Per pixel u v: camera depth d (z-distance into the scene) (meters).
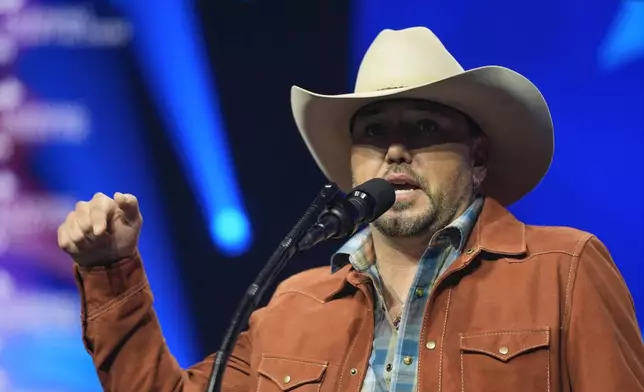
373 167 6.40
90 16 12.34
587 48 10.91
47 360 12.10
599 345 5.62
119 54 12.30
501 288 6.04
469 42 11.35
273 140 11.98
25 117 12.40
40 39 12.41
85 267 6.21
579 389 5.61
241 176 12.02
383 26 11.69
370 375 6.14
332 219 5.27
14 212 12.36
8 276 12.26
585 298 5.79
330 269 7.15
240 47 12.09
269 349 6.59
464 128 6.58
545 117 6.72
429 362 5.91
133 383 6.25
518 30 11.20
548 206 10.98
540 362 5.64
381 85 6.64
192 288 12.03
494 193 7.53
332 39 11.88
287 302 6.91
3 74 12.45
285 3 11.99
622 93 10.79
